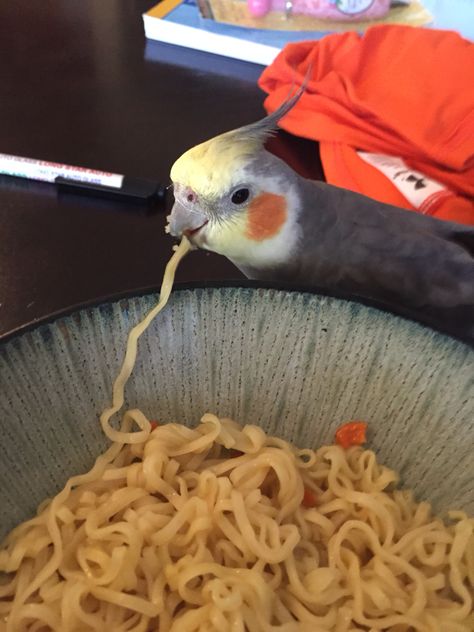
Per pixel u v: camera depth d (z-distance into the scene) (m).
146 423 0.16
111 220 0.23
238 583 0.14
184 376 0.16
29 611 0.13
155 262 0.21
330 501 0.16
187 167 0.15
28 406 0.14
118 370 0.15
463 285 0.17
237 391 0.16
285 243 0.16
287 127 0.26
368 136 0.25
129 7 0.34
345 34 0.29
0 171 0.24
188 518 0.15
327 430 0.16
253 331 0.15
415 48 0.28
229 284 0.15
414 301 0.17
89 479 0.15
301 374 0.16
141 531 0.14
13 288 0.20
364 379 0.15
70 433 0.15
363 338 0.15
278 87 0.28
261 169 0.15
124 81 0.29
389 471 0.16
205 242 0.17
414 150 0.24
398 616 0.14
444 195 0.23
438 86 0.26
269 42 0.30
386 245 0.16
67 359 0.14
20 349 0.14
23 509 0.15
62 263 0.21
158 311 0.15
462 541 0.14
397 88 0.27
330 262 0.17
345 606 0.14
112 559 0.14
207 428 0.16
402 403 0.15
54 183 0.24
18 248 0.21
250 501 0.15
